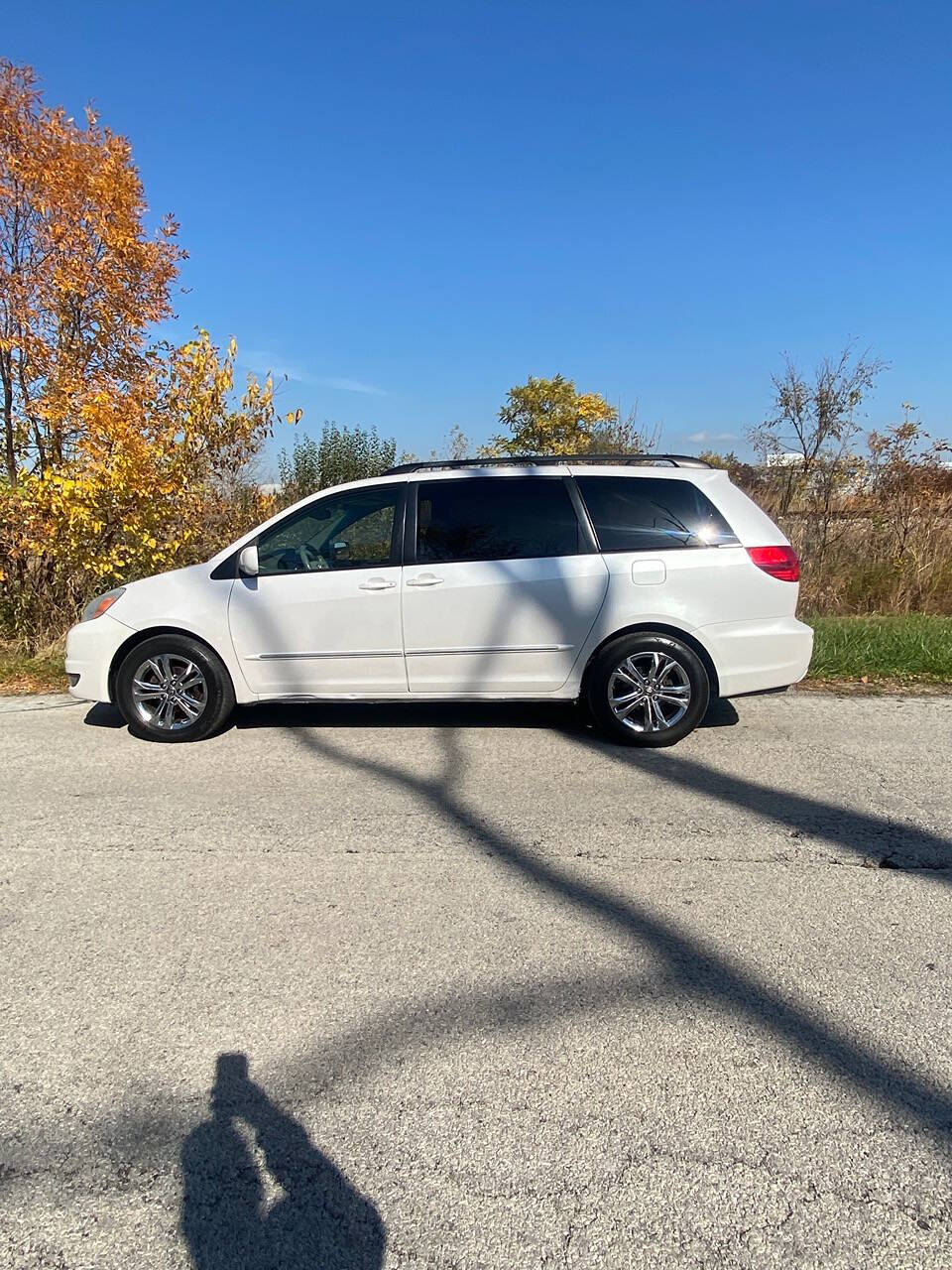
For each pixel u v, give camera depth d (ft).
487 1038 8.36
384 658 17.71
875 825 13.55
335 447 49.44
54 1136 7.16
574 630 17.46
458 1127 7.22
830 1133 7.09
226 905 11.08
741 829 13.38
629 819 13.84
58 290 28.19
